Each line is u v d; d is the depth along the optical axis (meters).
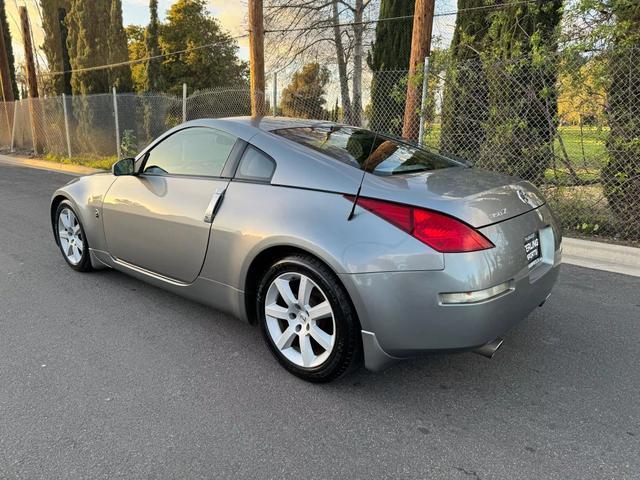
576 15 5.70
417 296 2.28
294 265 2.64
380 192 2.45
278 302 2.87
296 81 12.09
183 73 33.44
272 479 2.04
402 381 2.79
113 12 17.09
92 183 4.12
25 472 2.07
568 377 2.82
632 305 3.84
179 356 3.05
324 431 2.35
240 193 2.94
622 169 5.56
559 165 6.09
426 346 2.35
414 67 7.02
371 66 11.79
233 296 3.02
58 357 3.03
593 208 5.94
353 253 2.39
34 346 3.16
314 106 10.13
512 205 2.60
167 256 3.39
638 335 3.34
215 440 2.27
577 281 4.38
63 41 19.09
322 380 2.70
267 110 9.90
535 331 3.40
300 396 2.63
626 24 5.23
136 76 31.42
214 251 3.04
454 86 6.71
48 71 19.72
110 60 17.34
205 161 3.27
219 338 3.30
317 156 2.79
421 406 2.55
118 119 14.09
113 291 4.11
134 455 2.17
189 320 3.57
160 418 2.43
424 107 6.81
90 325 3.48
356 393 2.67
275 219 2.69
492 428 2.37
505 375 2.85
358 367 2.82
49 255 5.11
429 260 2.26
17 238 5.80
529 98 6.14
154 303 3.87
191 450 2.21
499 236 2.38
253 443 2.26
